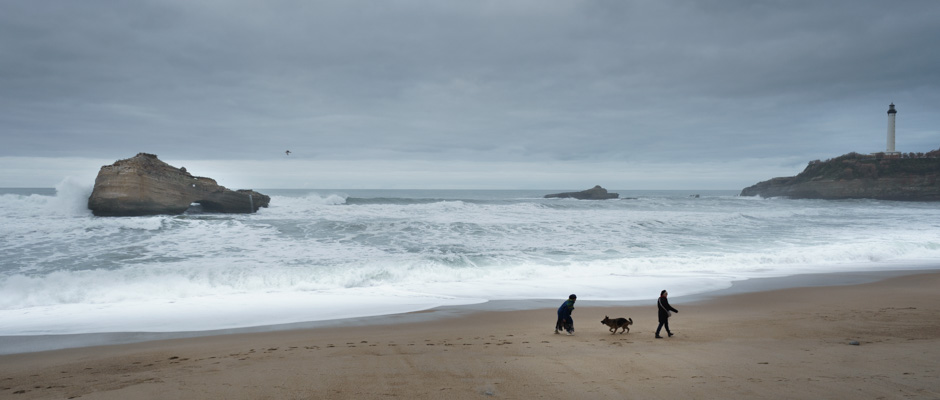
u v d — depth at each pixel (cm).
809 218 4553
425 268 2142
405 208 4622
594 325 1318
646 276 2167
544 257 2544
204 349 1073
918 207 7019
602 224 3688
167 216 3734
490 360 897
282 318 1445
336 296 1762
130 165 3806
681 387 700
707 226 3791
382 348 1036
